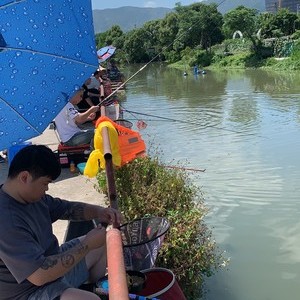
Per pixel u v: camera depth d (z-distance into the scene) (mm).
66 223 4523
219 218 6742
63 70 2451
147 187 5047
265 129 12898
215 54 47906
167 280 2908
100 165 5152
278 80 27594
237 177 8617
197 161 9883
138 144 5633
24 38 2326
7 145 2443
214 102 19094
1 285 2232
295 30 48719
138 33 54969
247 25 47594
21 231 2176
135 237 3152
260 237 6113
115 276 1873
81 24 2471
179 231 4031
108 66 21719
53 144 8039
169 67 51406
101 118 5547
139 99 21344
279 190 7801
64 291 2324
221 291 4840
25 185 2201
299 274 5180
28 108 2414
